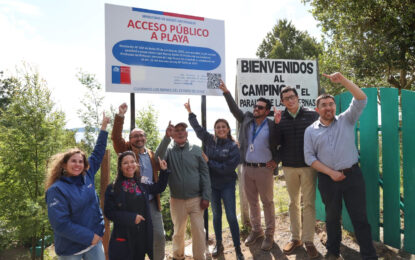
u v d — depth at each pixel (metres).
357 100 2.62
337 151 2.69
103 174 3.34
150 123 16.47
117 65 3.65
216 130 3.45
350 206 2.70
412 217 2.86
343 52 9.38
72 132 10.62
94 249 2.28
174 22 3.94
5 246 9.76
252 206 3.65
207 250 3.83
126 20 3.69
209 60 4.15
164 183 2.91
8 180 9.26
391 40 8.10
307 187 3.15
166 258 3.86
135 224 2.46
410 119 2.84
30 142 9.02
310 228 3.13
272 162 3.37
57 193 2.10
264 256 3.37
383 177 3.13
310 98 4.55
